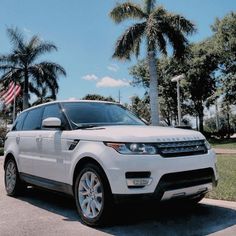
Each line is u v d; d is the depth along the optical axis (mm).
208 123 87875
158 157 4801
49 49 35250
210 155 5391
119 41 25078
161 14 25016
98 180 5113
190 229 4961
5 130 34625
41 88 36062
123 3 25078
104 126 5922
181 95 46688
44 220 5672
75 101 6766
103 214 5008
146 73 46500
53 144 6160
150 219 5484
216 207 6137
